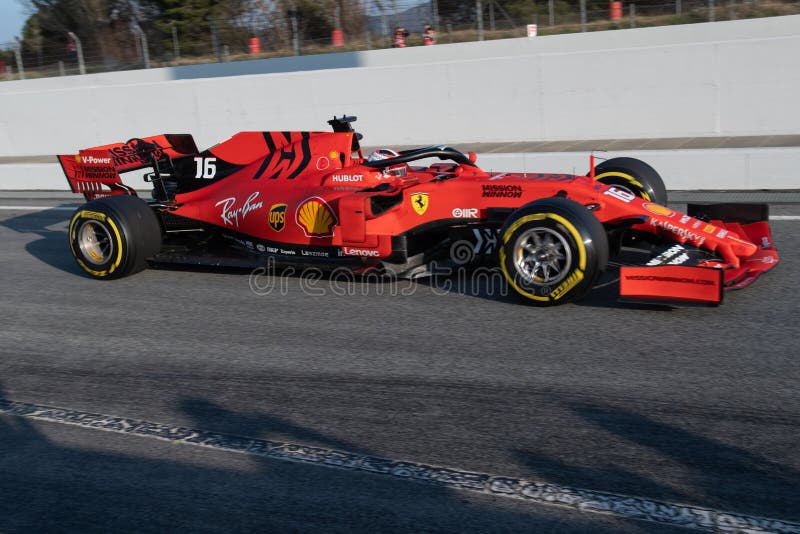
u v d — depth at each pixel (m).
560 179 6.87
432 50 28.78
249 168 8.14
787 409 4.34
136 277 8.27
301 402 4.84
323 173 7.67
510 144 15.22
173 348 5.97
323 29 35.00
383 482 3.84
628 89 14.51
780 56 13.43
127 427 4.63
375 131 16.55
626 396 4.63
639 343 5.46
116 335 6.38
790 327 5.59
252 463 4.11
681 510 3.45
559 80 14.91
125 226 7.88
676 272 5.80
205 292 7.52
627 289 6.01
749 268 6.43
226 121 17.27
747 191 11.01
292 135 7.92
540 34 31.45
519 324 6.00
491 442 4.18
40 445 4.47
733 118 14.01
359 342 5.85
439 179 7.34
